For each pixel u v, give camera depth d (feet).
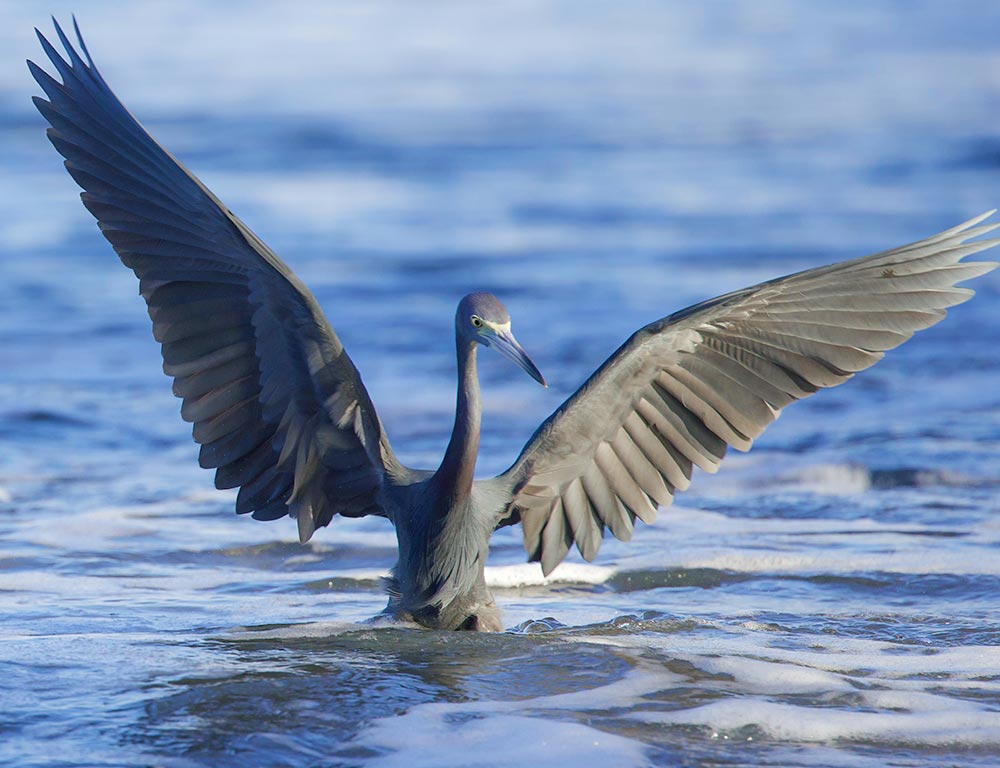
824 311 31.32
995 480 46.65
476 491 32.63
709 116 141.49
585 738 24.16
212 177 105.50
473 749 23.65
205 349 31.94
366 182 107.14
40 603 33.86
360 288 77.00
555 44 196.13
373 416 32.40
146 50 172.76
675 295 74.64
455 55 183.62
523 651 29.73
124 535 40.75
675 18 226.58
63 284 78.07
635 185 108.47
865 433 53.01
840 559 38.27
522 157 118.93
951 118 139.44
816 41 203.62
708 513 43.70
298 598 35.06
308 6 223.71
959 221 92.07
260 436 32.96
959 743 24.31
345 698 26.25
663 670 28.30
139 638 30.55
